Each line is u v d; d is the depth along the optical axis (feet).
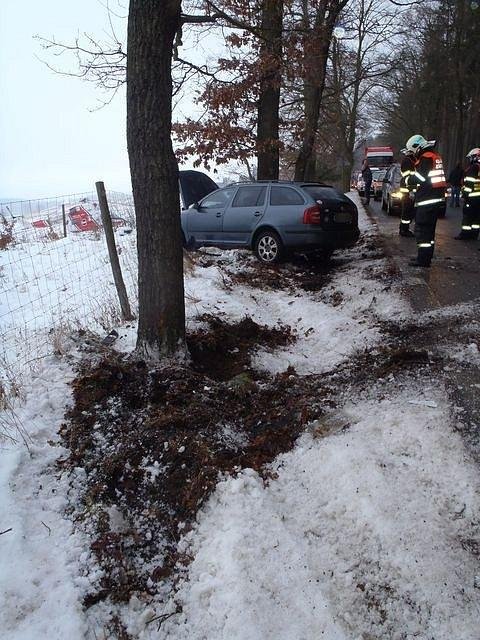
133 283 24.21
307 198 28.02
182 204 43.52
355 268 28.04
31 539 8.67
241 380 13.98
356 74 71.46
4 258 36.94
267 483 10.22
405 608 7.49
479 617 7.20
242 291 23.94
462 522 8.73
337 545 8.64
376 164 105.50
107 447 11.25
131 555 8.94
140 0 12.34
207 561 8.55
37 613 7.45
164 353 14.34
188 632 7.59
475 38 96.68
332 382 14.44
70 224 48.88
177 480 10.36
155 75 12.85
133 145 13.38
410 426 11.12
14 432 11.16
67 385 13.28
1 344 18.90
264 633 7.22
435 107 123.13
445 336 16.55
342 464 10.27
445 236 36.42
